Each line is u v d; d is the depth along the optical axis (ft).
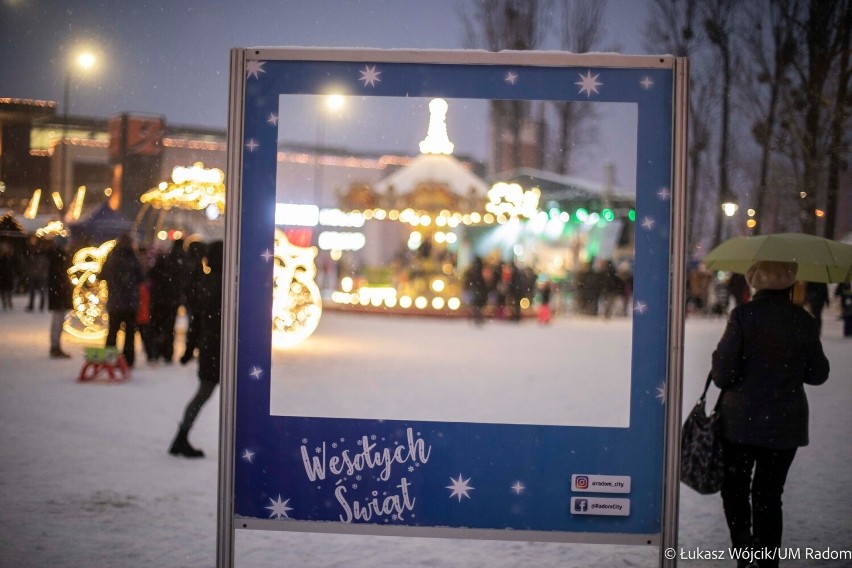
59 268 44.55
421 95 12.88
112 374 37.45
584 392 34.71
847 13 66.54
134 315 40.91
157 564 15.66
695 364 44.27
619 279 85.46
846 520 18.94
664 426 12.78
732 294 75.36
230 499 13.05
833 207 69.56
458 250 88.48
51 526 17.74
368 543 17.39
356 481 13.16
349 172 78.59
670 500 12.75
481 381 38.91
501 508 13.05
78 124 80.38
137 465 23.06
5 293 76.69
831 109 68.03
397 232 98.22
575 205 73.82
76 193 79.00
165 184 57.47
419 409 30.32
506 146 77.10
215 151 75.36
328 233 87.04
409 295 86.07
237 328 13.00
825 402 33.09
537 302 89.10
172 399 33.27
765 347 14.56
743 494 15.21
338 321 77.51
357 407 27.96
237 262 12.93
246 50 12.90
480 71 12.85
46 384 36.11
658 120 12.67
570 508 13.00
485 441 13.06
